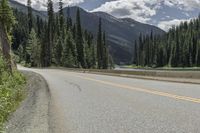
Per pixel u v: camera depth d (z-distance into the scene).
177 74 27.09
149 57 186.62
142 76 35.09
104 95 15.92
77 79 33.22
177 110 9.96
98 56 147.25
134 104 11.89
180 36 160.50
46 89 20.86
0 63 23.16
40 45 127.69
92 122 8.75
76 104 12.80
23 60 148.62
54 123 8.88
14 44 183.88
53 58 125.06
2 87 14.61
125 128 7.75
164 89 17.83
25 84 26.22
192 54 143.62
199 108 10.18
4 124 9.09
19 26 189.25
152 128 7.59
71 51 121.12
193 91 16.20
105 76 40.91
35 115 10.27
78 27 129.75
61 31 133.00
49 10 135.00
